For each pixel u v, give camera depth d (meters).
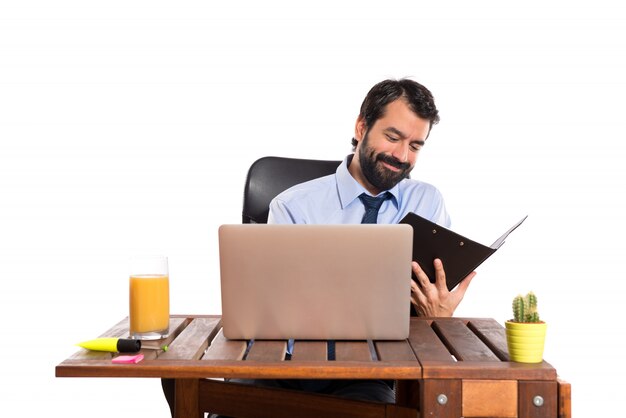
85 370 1.95
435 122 2.99
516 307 2.03
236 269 2.14
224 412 2.37
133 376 1.95
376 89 2.96
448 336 2.29
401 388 2.54
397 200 3.13
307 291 2.14
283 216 3.01
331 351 2.19
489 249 2.49
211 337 2.33
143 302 2.18
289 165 3.11
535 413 1.91
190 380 2.39
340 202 3.08
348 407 2.23
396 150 2.96
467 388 1.92
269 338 2.18
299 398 2.28
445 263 2.56
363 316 2.16
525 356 1.98
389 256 2.13
